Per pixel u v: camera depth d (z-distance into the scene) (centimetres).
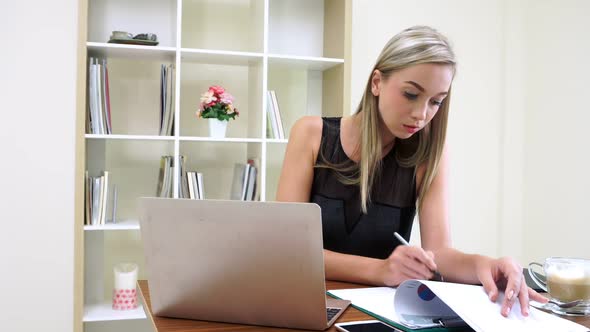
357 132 158
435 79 130
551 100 354
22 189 297
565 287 108
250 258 96
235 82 322
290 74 328
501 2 367
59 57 300
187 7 316
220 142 320
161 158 295
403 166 159
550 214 354
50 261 300
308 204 91
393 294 121
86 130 280
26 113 297
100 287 297
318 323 97
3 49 295
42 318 300
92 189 278
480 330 89
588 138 327
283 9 324
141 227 103
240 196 294
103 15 299
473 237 367
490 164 369
